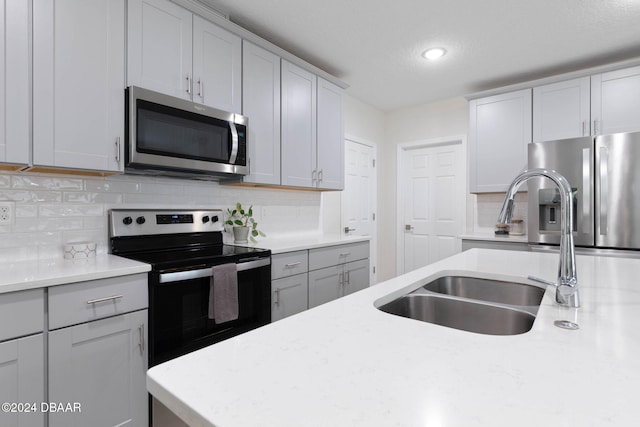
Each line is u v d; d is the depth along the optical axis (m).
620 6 2.19
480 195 3.78
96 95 1.66
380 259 4.47
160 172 2.02
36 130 1.48
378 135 4.41
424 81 3.46
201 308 1.81
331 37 2.62
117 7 1.73
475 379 0.52
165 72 1.92
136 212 2.02
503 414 0.43
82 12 1.61
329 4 2.21
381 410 0.44
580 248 2.70
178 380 0.52
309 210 3.36
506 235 3.38
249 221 2.72
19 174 1.66
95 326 1.41
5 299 1.20
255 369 0.55
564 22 2.38
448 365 0.57
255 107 2.43
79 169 1.61
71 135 1.58
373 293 1.07
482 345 0.65
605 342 0.67
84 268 1.48
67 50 1.57
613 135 2.58
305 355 0.60
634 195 2.50
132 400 1.52
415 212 4.32
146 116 1.79
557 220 2.83
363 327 0.75
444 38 2.62
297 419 0.42
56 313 1.31
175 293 1.68
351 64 3.08
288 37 2.62
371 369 0.55
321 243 2.63
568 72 3.19
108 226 1.95
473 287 1.45
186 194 2.33
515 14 2.29
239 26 2.34
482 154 3.40
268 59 2.53
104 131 1.68
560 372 0.54
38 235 1.71
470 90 3.70
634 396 0.48
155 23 1.88
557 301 0.94
